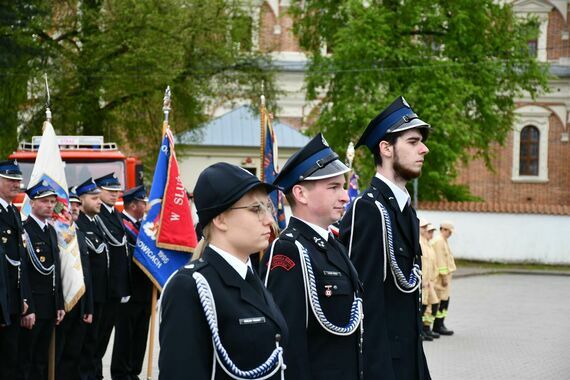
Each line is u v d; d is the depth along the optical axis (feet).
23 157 61.16
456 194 127.34
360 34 109.91
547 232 113.29
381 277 21.07
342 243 21.53
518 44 117.60
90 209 35.78
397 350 21.08
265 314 13.75
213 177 13.76
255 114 112.16
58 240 32.83
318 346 18.17
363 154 113.50
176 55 96.58
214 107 114.83
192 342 13.06
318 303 18.06
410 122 21.95
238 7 107.14
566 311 68.13
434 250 55.16
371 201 21.56
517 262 113.80
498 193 157.58
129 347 36.68
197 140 112.27
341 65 112.68
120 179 62.49
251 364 13.43
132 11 95.50
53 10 98.53
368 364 19.89
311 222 18.85
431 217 115.03
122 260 36.27
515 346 50.39
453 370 42.37
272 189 14.15
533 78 119.34
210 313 13.25
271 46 116.47
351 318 18.42
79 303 33.50
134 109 104.06
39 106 96.94
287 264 18.16
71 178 61.72
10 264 30.27
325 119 115.55
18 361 31.19
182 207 36.14
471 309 68.95
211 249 13.82
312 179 18.57
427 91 110.32
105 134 103.71
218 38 104.42
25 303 30.55
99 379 36.55
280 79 152.56
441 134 109.70
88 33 98.43
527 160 157.99
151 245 35.81
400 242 21.53
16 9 94.02
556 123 157.07
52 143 33.40
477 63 114.21
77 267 32.96
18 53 94.38
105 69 96.53
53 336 32.42
